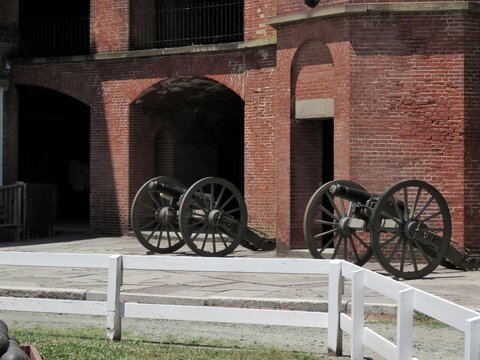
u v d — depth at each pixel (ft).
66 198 105.50
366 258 55.83
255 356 32.30
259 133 74.64
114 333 35.83
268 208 74.13
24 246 74.79
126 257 36.09
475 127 61.62
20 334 36.50
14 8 87.66
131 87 82.12
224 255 65.51
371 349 30.68
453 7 61.00
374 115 61.93
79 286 48.98
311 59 65.51
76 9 93.97
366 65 61.93
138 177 83.51
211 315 34.99
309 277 53.83
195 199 64.59
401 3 61.31
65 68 85.40
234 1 88.48
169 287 48.80
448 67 61.41
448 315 22.24
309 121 67.56
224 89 82.58
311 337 37.50
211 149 90.74
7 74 87.04
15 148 87.97
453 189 61.36
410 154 61.77
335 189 53.98
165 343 35.42
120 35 82.84
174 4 85.97
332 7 62.59
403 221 53.16
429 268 54.29
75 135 104.58
